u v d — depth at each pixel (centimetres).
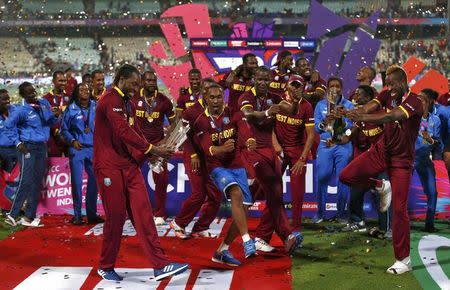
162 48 1602
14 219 773
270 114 582
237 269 577
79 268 577
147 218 532
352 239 702
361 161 614
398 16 2683
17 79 2275
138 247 662
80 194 789
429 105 764
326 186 794
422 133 734
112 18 2947
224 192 572
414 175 829
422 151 737
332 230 752
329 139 725
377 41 1555
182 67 1530
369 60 1555
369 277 550
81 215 792
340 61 1583
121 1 3139
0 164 852
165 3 2955
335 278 545
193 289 513
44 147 786
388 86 577
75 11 3086
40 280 537
